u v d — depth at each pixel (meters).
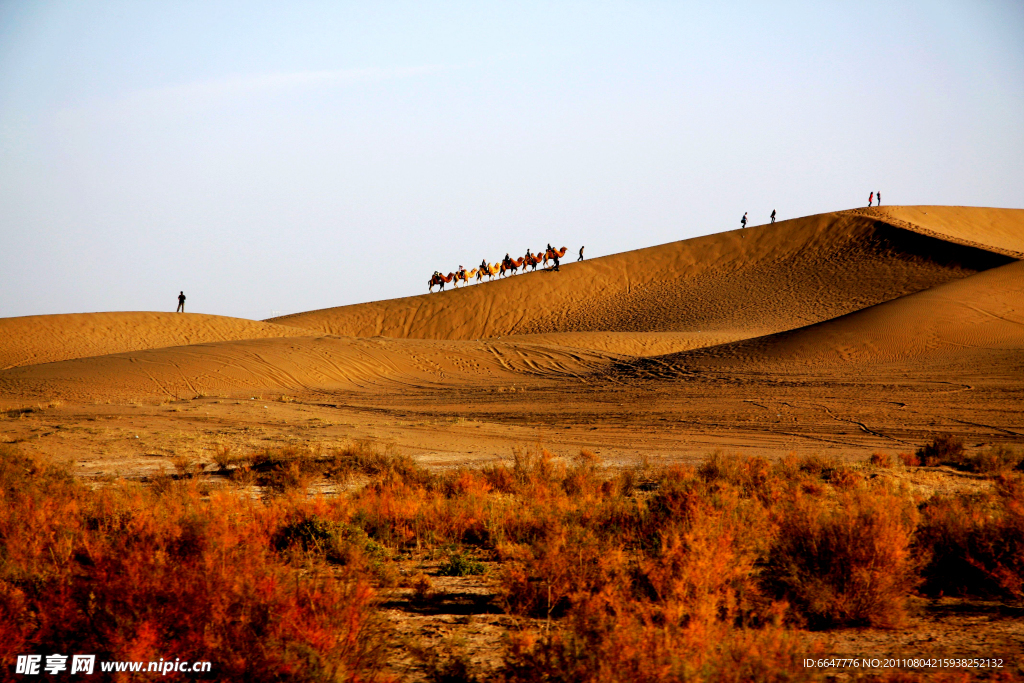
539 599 8.07
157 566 5.96
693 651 5.31
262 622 5.52
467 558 11.18
